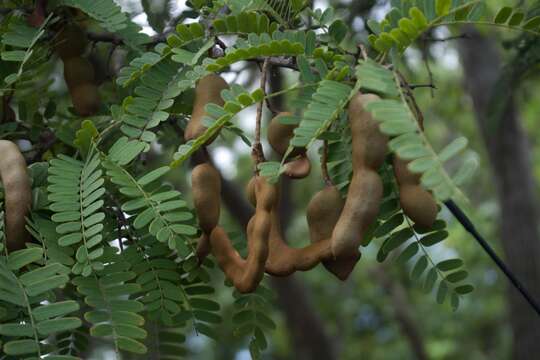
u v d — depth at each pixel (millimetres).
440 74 2977
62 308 859
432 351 4312
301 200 3277
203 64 949
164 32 1155
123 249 979
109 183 981
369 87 824
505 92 1484
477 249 3641
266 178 919
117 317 881
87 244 890
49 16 1041
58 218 900
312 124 852
